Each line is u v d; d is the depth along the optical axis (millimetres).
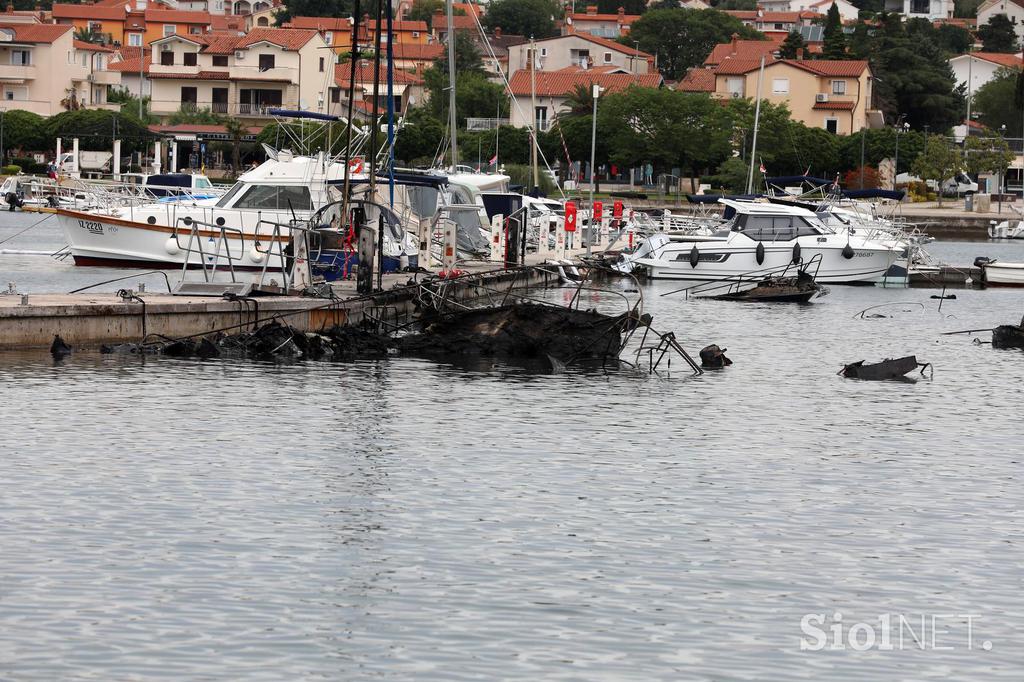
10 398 45656
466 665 24094
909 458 40938
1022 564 30344
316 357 58188
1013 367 61812
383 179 88750
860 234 109188
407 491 35000
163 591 27031
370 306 65000
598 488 36031
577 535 31547
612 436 42969
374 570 28641
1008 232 198125
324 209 75562
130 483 34906
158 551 29406
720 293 97000
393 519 32375
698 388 53406
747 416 47406
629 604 27172
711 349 60312
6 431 40406
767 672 24328
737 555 30469
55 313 56656
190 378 51125
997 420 47719
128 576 27797
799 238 104500
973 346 69688
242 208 84562
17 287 78688
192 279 83000
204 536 30562
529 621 26125
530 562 29469
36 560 28531
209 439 40406
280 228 83500
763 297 92250
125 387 48531
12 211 166875
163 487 34625
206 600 26641
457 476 36781
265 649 24484
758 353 64875
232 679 23250
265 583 27688
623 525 32531
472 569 28891
